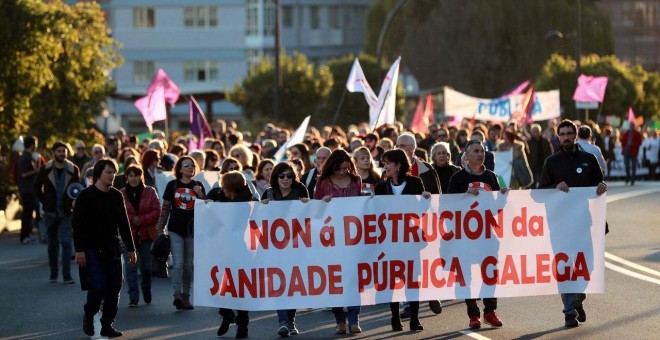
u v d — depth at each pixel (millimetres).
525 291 16203
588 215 16219
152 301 19672
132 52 110500
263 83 75750
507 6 85812
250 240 15906
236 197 16812
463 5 86812
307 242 15922
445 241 16094
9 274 23844
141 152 32062
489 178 16562
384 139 24031
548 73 75750
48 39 37906
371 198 15984
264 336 16062
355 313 16109
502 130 32500
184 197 18766
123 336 16297
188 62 110938
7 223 35125
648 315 16891
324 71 76312
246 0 110688
